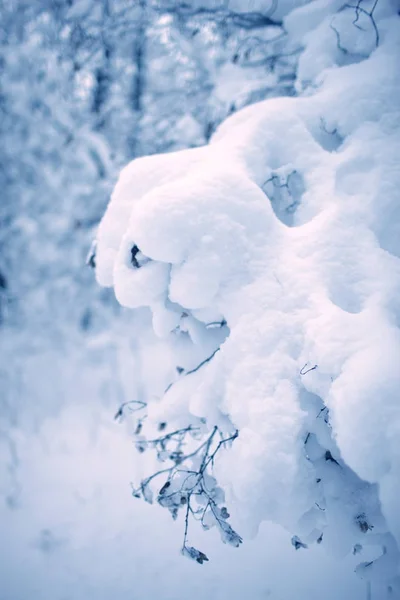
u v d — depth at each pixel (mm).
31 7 3725
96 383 5715
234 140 1936
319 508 1485
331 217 1708
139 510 3498
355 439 1196
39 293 6199
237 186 1692
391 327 1435
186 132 3643
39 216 5887
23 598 2818
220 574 2668
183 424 1894
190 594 2592
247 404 1496
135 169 1863
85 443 4609
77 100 4789
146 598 2664
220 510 1685
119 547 3125
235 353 1575
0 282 6098
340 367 1361
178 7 2906
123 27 3346
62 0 3365
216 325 1749
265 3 2609
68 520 3508
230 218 1641
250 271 1642
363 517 1463
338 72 2146
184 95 3520
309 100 2035
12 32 4168
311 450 1521
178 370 2281
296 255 1649
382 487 1146
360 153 1850
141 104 4129
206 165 1815
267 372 1501
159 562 2918
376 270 1607
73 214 5699
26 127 5445
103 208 5516
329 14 2377
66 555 3145
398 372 1243
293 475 1388
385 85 1968
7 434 4953
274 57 2732
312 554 2623
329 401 1349
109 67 3969
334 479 1498
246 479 1401
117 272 1722
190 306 1642
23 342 6207
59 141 5371
